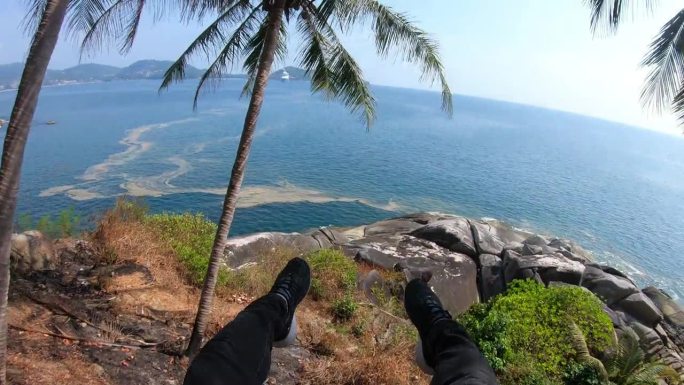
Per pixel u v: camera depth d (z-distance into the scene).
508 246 20.55
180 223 12.32
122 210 11.16
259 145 78.75
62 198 41.22
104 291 7.83
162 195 44.16
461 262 18.42
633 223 51.31
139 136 81.38
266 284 11.26
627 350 12.73
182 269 10.04
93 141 74.38
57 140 74.19
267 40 6.72
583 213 53.53
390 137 103.94
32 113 3.93
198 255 10.69
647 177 93.62
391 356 8.34
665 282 35.19
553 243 25.03
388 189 55.94
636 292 18.16
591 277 18.55
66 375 5.43
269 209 41.97
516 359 11.34
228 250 13.34
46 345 5.93
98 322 6.85
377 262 16.50
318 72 9.17
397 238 20.19
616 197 65.88
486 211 50.97
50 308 6.78
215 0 7.13
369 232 23.25
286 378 7.32
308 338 8.89
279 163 64.69
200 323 6.82
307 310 10.72
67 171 52.00
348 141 91.94
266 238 15.14
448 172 69.94
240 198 44.34
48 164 55.41
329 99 9.88
